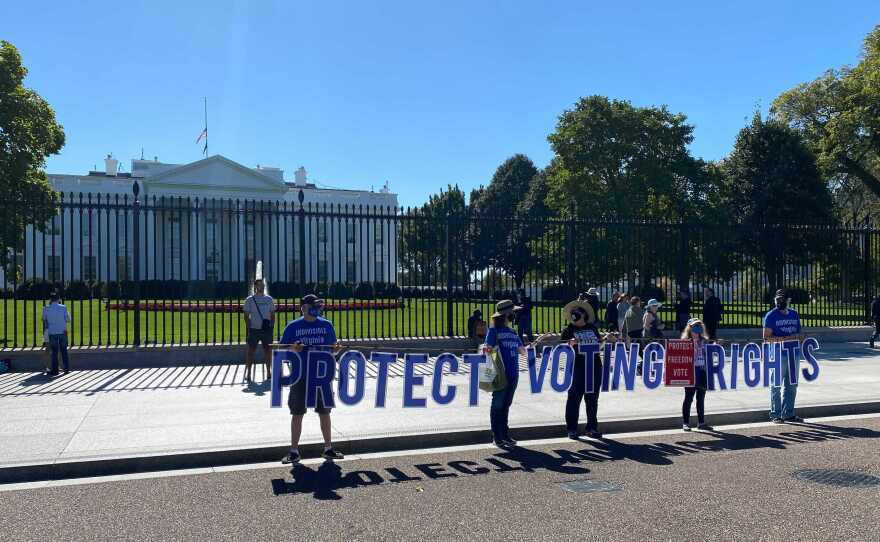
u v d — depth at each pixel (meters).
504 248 17.22
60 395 10.49
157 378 12.07
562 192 34.09
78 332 20.58
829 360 15.55
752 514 5.53
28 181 21.61
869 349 17.55
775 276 18.62
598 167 32.78
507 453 7.79
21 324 24.14
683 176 32.72
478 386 8.78
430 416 9.17
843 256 19.44
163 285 13.62
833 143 33.97
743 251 19.11
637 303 13.99
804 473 6.82
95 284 39.06
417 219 15.42
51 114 22.61
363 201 55.38
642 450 7.93
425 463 7.32
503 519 5.45
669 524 5.30
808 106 36.16
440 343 14.90
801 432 8.98
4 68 20.70
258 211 14.27
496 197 57.47
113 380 11.84
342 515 5.59
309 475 6.84
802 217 36.53
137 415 9.09
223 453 7.33
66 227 50.94
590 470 6.99
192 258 52.31
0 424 8.54
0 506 5.89
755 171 37.62
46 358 12.79
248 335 11.85
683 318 16.81
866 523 5.30
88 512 5.72
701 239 18.09
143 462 7.07
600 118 32.47
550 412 9.59
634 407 10.07
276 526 5.34
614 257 17.36
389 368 13.66
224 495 6.17
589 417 8.61
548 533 5.12
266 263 52.78
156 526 5.36
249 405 9.78
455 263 16.91
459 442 8.27
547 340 14.42
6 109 20.59
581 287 16.81
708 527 5.22
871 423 9.64
